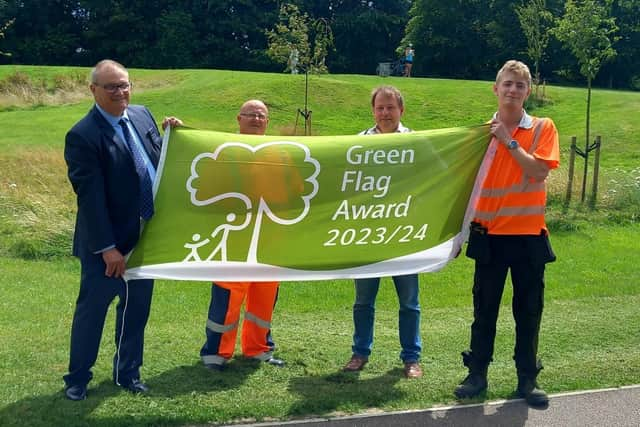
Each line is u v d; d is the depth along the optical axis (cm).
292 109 2831
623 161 2106
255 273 523
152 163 512
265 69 6228
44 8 6169
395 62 6506
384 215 535
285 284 906
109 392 501
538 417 486
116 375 511
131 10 6162
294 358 598
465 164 529
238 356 598
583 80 5619
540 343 648
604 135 2453
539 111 2977
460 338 672
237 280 520
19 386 507
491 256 506
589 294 867
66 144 470
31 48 6022
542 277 510
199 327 698
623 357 608
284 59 2481
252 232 521
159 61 6044
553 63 5534
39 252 1036
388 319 759
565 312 773
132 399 489
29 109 2844
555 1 5006
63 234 1084
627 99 3117
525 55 5747
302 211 526
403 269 540
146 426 451
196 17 6291
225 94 2977
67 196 1262
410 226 538
